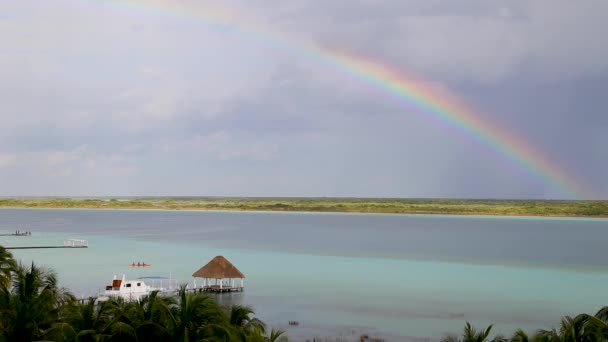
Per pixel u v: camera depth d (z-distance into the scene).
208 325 33.12
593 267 120.12
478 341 38.50
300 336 60.75
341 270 115.44
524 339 36.19
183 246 166.75
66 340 31.77
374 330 63.75
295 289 90.69
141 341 32.41
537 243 186.12
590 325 33.56
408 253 150.38
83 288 88.50
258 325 39.56
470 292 88.88
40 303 35.25
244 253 148.75
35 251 145.75
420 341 59.06
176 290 85.06
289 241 189.75
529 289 91.81
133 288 82.00
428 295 86.06
